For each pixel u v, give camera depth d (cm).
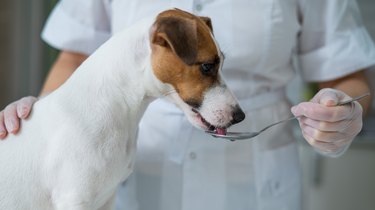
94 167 106
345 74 140
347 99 107
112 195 118
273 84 141
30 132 111
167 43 104
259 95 140
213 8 134
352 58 139
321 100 106
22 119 114
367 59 138
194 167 141
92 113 108
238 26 132
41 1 249
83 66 113
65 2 156
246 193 142
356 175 232
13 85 249
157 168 142
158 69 107
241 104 138
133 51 109
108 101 109
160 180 143
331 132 108
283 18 133
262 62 135
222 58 112
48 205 110
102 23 154
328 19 140
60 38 153
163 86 110
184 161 141
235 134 114
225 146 139
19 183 109
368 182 231
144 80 109
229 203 142
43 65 255
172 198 143
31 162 109
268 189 142
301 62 149
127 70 109
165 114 139
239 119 111
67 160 106
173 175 142
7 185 109
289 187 144
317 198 237
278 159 143
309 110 105
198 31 105
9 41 245
